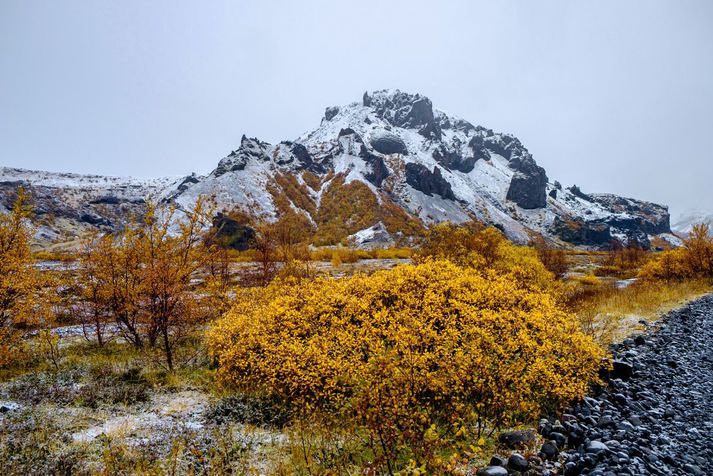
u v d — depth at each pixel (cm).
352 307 977
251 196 15512
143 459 594
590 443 567
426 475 508
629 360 970
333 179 19362
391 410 540
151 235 1197
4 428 704
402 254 5931
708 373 905
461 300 952
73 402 859
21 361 1173
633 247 6581
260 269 2130
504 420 657
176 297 1160
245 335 958
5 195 15100
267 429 730
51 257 4081
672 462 528
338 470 532
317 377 732
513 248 2103
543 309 941
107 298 1312
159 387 955
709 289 2153
